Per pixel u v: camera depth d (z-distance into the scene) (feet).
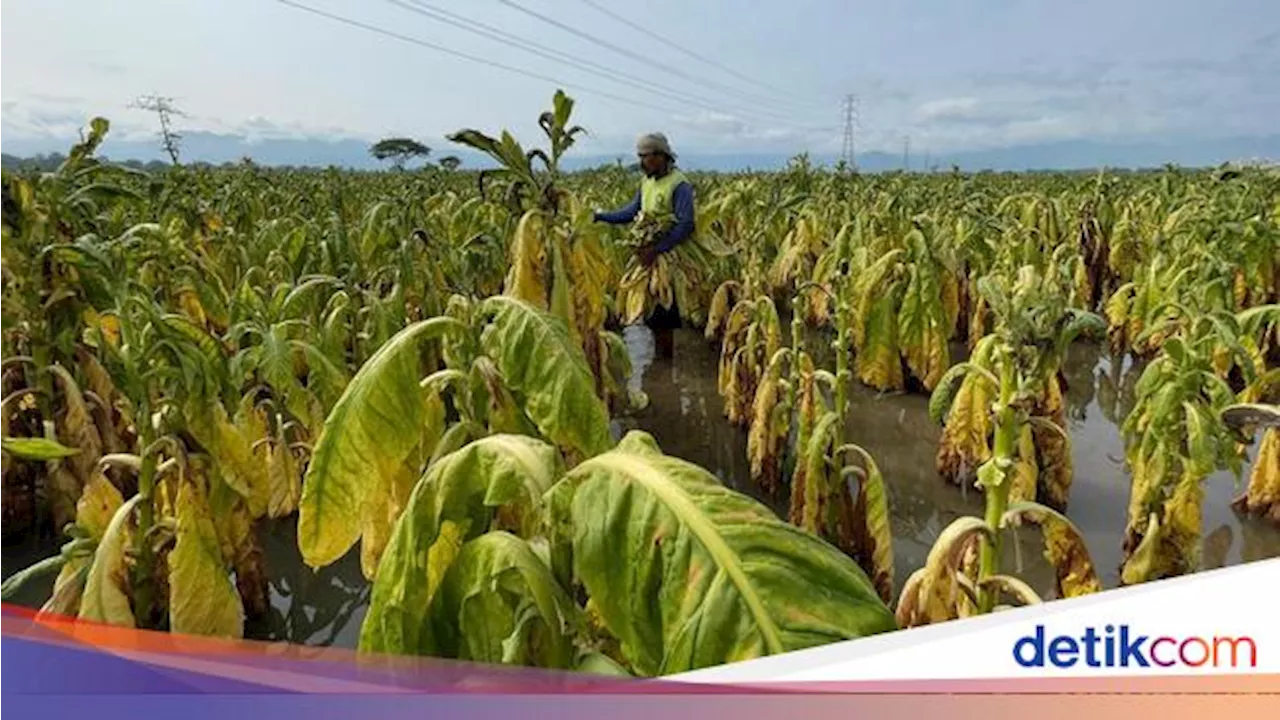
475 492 5.38
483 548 5.03
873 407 23.11
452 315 12.78
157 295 16.94
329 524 6.61
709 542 4.44
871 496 13.00
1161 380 13.26
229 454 11.34
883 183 55.47
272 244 25.68
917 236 22.89
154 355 10.77
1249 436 12.62
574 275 16.07
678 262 27.78
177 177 32.48
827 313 28.78
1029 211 37.83
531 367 7.25
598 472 4.91
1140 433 13.85
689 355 29.63
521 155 15.81
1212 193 33.83
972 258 28.35
